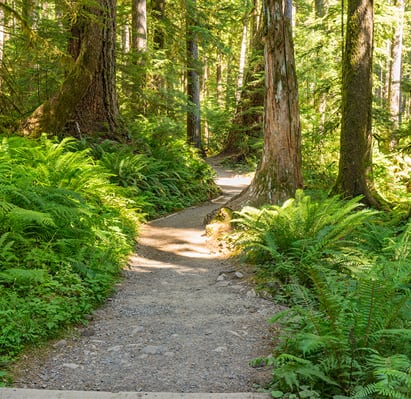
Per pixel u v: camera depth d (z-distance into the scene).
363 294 3.99
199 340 5.07
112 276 7.21
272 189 10.57
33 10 13.71
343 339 3.73
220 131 28.72
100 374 4.27
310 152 17.91
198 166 17.67
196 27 24.41
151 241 10.46
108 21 15.10
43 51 12.49
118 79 19.02
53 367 4.39
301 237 7.76
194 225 12.12
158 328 5.45
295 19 31.73
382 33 20.27
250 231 8.70
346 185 12.30
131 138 15.91
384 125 15.59
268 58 10.55
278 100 10.52
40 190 7.25
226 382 4.09
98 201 10.12
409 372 3.10
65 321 5.31
